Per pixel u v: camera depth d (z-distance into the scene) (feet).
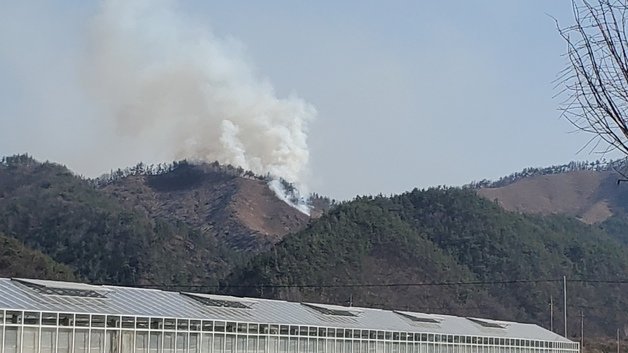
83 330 165.48
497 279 520.83
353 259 496.23
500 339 282.97
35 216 654.94
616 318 496.23
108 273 577.43
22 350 153.99
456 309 475.72
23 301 158.92
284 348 209.67
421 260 508.53
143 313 178.91
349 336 228.02
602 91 31.17
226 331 195.42
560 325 481.87
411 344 247.09
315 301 461.37
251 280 483.51
